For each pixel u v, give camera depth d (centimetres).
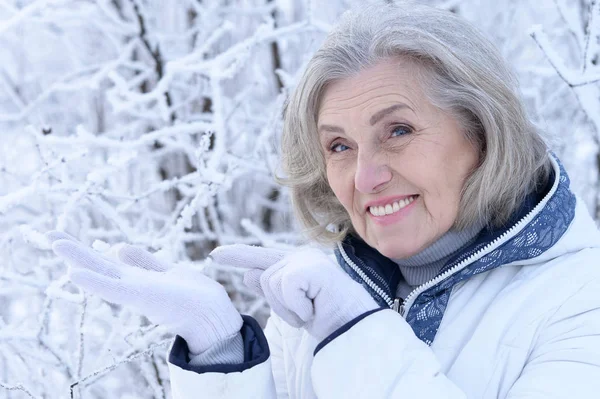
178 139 262
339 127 118
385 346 103
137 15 284
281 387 132
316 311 109
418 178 115
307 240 149
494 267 114
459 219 119
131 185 287
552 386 97
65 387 171
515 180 115
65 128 334
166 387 200
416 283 127
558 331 104
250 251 119
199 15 308
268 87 327
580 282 108
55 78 344
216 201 280
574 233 114
